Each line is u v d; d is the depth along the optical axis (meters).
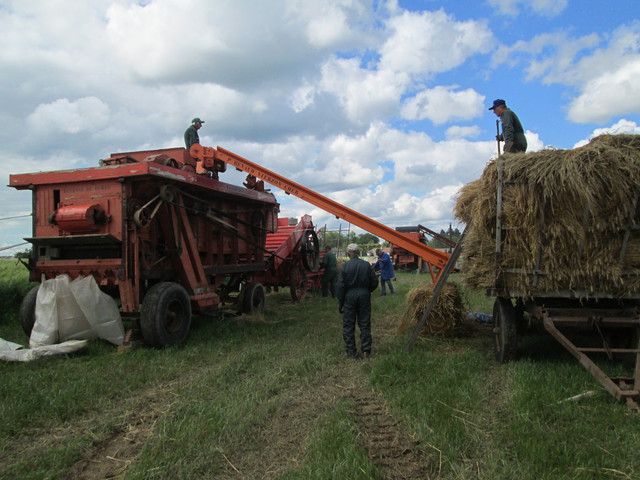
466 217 6.16
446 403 3.90
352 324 5.76
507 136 6.84
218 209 8.54
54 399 4.04
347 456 2.91
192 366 5.37
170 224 6.71
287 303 11.64
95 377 4.74
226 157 8.65
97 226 6.09
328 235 44.97
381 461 2.96
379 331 7.49
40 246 6.61
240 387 4.48
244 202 9.52
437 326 6.76
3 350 5.50
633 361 5.04
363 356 5.71
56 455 3.07
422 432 3.32
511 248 4.99
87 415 3.87
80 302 5.95
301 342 6.62
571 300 5.38
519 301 6.21
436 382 4.46
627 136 4.62
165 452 3.08
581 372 4.62
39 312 5.96
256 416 3.65
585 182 4.48
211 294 7.45
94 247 6.41
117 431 3.55
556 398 3.93
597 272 4.74
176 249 6.81
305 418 3.70
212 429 3.41
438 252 7.19
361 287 5.77
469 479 2.72
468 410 3.76
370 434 3.39
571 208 4.64
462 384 4.40
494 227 5.10
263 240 10.39
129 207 6.07
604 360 5.15
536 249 4.81
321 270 14.51
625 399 3.82
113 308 6.25
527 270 4.93
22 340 6.66
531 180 4.71
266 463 2.98
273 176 8.23
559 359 5.29
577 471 2.76
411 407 3.81
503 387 4.42
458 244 5.89
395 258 27.94
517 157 4.91
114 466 3.01
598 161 4.51
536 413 3.63
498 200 4.92
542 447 3.03
